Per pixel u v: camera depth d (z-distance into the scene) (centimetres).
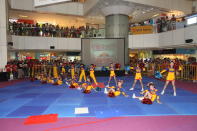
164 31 1859
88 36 2045
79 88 1050
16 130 441
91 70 1226
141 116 540
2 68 1549
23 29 1855
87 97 818
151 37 1975
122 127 455
